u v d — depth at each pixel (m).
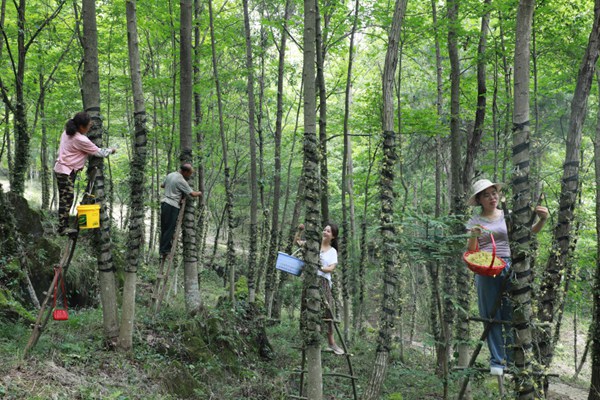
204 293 12.99
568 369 16.02
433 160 15.43
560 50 10.27
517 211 4.14
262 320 9.26
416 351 13.95
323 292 6.82
